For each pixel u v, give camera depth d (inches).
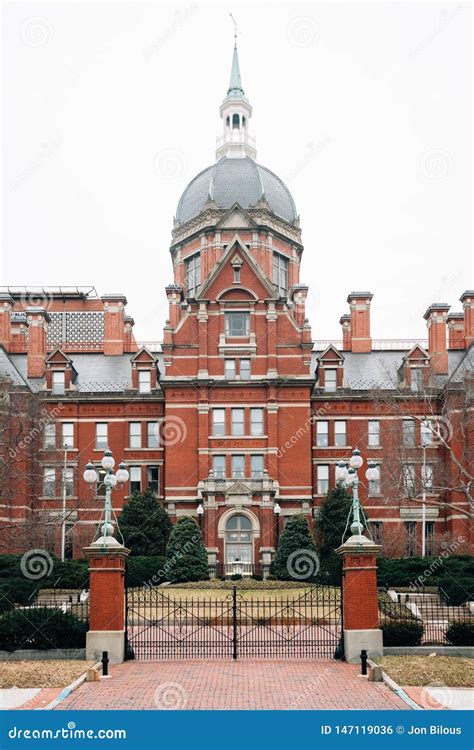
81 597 1889.8
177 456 2571.4
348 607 1185.4
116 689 979.9
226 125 3410.4
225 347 2613.2
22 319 3031.5
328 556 2282.2
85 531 2635.3
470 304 2854.3
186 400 2603.3
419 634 1224.8
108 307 2999.5
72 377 2802.7
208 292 2642.7
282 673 1083.3
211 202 3142.2
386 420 2672.2
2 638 1201.4
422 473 2502.5
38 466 2618.1
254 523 2459.4
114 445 2721.5
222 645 1284.4
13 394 2495.1
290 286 3193.9
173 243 3262.8
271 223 3144.7
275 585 2000.5
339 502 2390.5
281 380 2581.2
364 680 1032.2
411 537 2603.3
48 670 1087.0
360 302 2967.5
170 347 2623.0
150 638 1330.0
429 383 2630.4
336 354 2768.2
